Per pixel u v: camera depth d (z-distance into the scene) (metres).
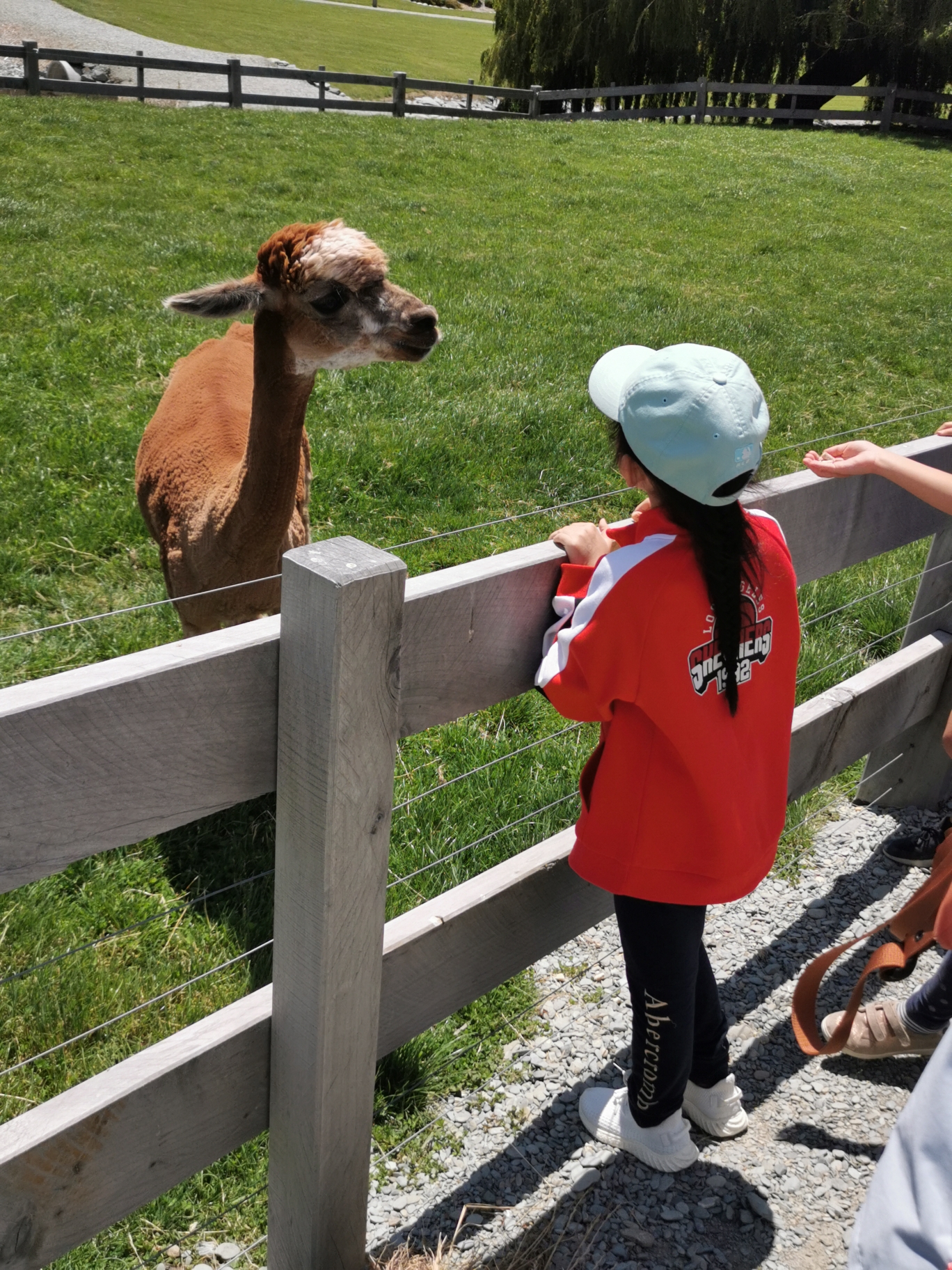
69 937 2.81
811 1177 2.32
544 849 2.21
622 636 1.68
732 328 9.22
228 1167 2.27
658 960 1.96
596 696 1.74
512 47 28.75
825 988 2.84
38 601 4.36
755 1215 2.23
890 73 25.83
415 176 15.30
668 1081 2.11
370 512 5.33
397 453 5.80
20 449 5.48
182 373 4.74
